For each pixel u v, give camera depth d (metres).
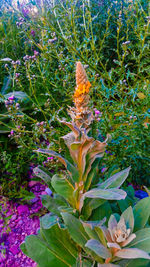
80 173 1.57
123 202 1.87
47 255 1.73
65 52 4.12
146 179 2.72
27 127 3.53
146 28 2.57
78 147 1.43
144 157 2.51
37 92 3.65
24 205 2.82
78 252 1.73
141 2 3.94
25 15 4.11
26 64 2.92
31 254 1.74
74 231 1.55
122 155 2.49
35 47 4.18
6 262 2.28
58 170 2.81
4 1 4.51
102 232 1.45
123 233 1.32
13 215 2.70
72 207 1.78
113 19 4.22
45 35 2.88
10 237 2.49
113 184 1.56
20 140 2.65
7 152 3.31
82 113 1.36
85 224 1.50
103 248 1.33
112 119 2.63
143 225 1.53
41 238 1.82
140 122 2.40
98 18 4.17
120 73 2.77
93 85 2.79
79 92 1.30
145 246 1.33
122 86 2.65
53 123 3.63
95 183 1.77
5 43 3.95
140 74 3.34
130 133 2.38
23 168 3.14
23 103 3.51
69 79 3.07
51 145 2.60
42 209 2.74
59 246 1.74
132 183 2.85
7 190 2.90
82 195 1.58
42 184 3.08
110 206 1.91
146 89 2.58
